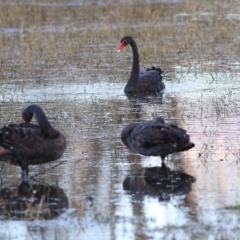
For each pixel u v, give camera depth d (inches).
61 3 1409.9
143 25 1164.5
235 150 524.1
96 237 378.0
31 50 976.3
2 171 494.9
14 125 472.7
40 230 389.1
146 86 762.2
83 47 1006.4
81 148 542.3
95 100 721.0
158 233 380.2
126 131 498.0
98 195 441.4
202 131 581.9
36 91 759.1
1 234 385.1
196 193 439.8
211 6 1365.7
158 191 446.6
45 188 454.9
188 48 983.0
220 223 390.9
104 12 1309.1
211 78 817.5
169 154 517.0
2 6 1376.7
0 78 821.9
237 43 1003.3
